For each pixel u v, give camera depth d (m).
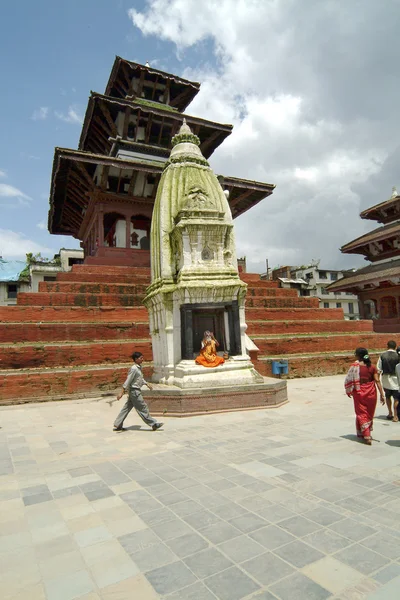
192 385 10.66
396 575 3.25
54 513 4.64
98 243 24.16
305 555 3.58
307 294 60.12
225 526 4.18
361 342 21.05
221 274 11.80
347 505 4.57
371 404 7.23
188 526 4.21
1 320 15.88
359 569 3.35
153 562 3.56
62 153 21.72
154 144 28.94
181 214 11.95
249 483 5.35
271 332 19.83
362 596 3.01
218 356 11.56
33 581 3.32
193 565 3.48
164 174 14.04
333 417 9.54
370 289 32.09
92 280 20.56
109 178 25.61
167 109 28.86
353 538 3.85
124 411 8.96
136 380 8.83
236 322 11.77
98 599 3.07
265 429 8.42
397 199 29.95
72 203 29.34
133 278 21.27
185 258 11.72
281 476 5.56
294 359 17.98
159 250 12.81
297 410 10.53
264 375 16.80
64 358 15.08
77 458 6.91
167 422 9.49
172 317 11.84
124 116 27.02
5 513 4.69
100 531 4.17
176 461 6.46
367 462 6.06
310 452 6.65
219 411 10.29
